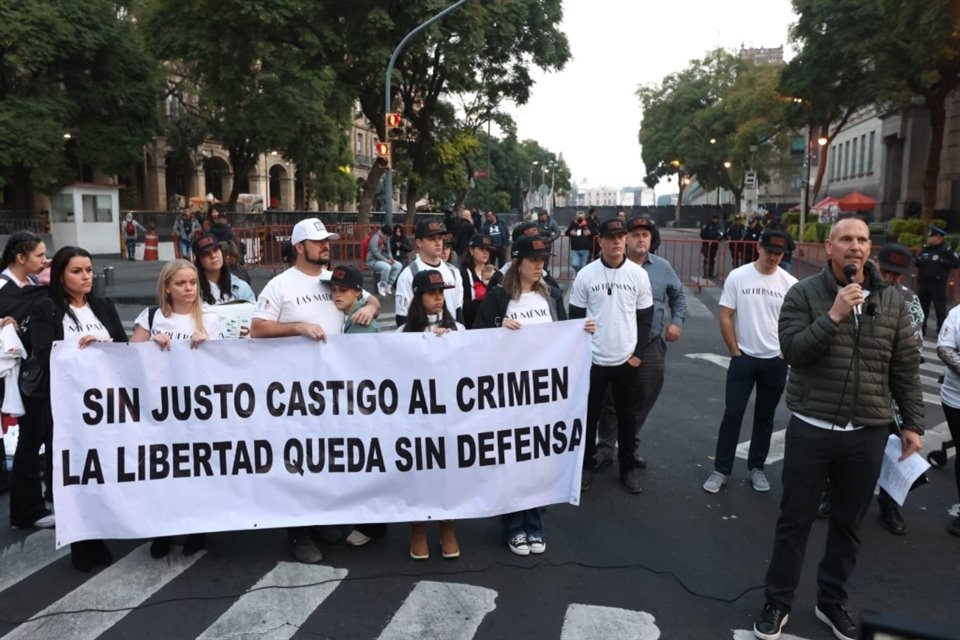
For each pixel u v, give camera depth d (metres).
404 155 25.75
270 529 4.80
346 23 19.84
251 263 20.62
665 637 3.61
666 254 25.44
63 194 28.14
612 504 5.27
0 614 3.77
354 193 51.53
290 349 4.25
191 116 42.09
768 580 3.67
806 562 4.41
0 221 31.48
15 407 4.53
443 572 4.23
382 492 4.31
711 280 19.36
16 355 4.46
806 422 3.50
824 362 3.46
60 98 30.59
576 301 5.29
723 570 4.30
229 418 4.23
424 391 4.31
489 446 4.36
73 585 4.07
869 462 3.46
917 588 4.12
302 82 22.45
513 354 4.37
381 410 4.30
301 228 4.33
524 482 4.41
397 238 18.00
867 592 4.07
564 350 4.43
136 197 42.75
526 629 3.66
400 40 20.19
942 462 6.18
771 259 5.26
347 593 3.99
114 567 4.27
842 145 59.69
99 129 33.06
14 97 29.05
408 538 4.71
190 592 3.99
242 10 18.09
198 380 4.20
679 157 68.00
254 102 23.50
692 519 5.02
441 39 19.59
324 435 4.29
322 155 39.38
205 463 4.23
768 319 5.30
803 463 3.50
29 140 28.00
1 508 5.14
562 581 4.14
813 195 42.44
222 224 9.47
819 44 30.50
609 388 5.93
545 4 23.17
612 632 3.64
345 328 4.48
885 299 3.46
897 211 44.53
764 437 5.56
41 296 4.79
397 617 3.75
